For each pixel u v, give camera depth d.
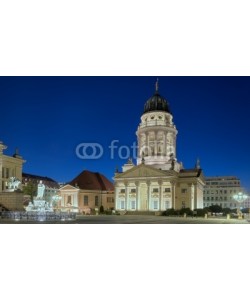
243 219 58.84
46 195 132.88
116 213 85.00
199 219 58.22
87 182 98.62
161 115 93.12
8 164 74.38
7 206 52.47
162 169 87.94
